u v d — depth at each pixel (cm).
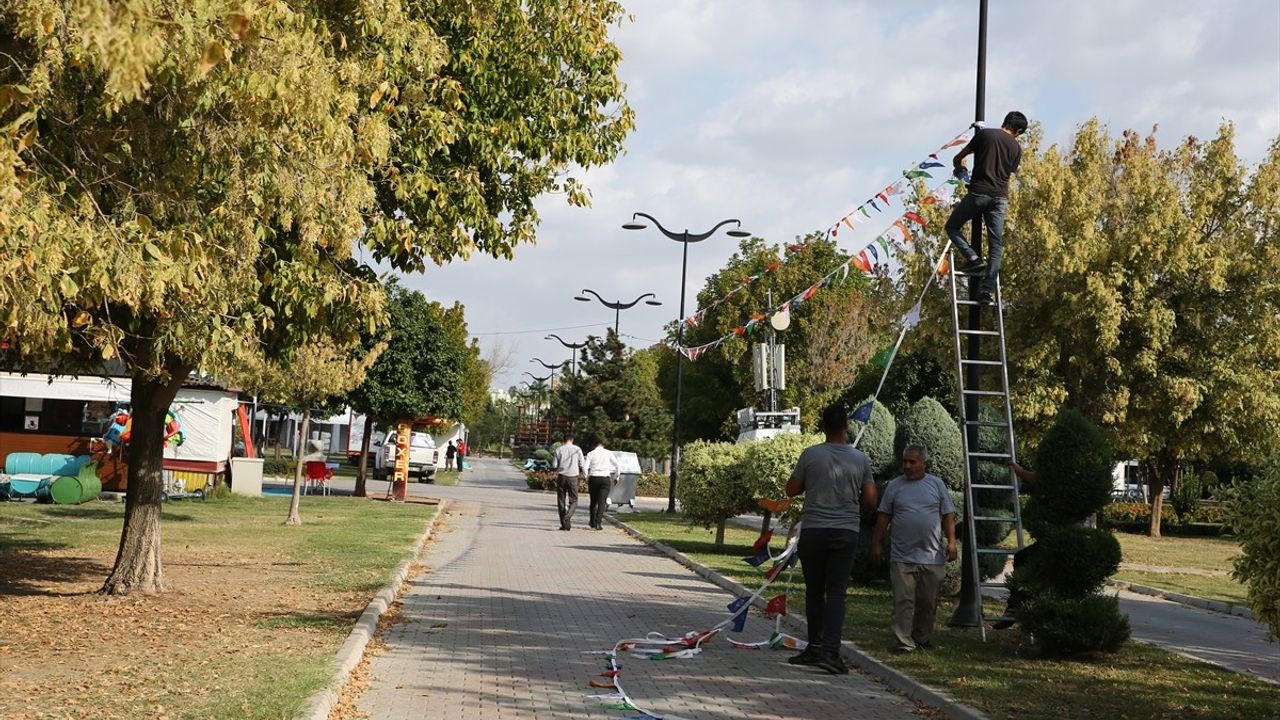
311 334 1223
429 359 3619
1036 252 3453
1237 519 837
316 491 3800
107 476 2962
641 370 7006
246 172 842
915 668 964
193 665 866
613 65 1464
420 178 1183
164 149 848
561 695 848
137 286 724
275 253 1057
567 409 6394
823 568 1017
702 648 1099
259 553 1783
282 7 759
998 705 822
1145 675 975
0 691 758
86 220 729
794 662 1012
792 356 5116
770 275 5106
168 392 1305
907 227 1320
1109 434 3553
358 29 1024
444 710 784
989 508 1530
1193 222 3428
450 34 1329
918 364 2050
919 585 1071
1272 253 3400
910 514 1062
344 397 3531
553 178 1438
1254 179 3481
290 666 863
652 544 2364
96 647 948
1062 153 3706
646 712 796
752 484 2086
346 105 841
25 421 2973
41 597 1259
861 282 5141
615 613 1318
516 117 1393
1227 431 3572
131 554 1296
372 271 1304
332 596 1320
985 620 1160
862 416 1223
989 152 1180
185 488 3062
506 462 10981
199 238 750
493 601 1388
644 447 6188
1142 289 3406
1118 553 1060
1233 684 954
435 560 1881
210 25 706
